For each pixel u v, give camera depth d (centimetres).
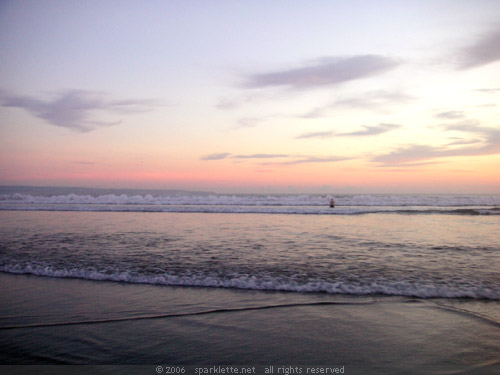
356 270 715
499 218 1992
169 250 934
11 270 735
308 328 445
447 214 2286
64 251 916
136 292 592
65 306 527
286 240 1117
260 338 418
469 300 543
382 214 2300
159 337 423
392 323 458
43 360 370
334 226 1555
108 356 378
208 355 379
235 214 2297
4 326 456
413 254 882
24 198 3812
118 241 1089
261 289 604
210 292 590
